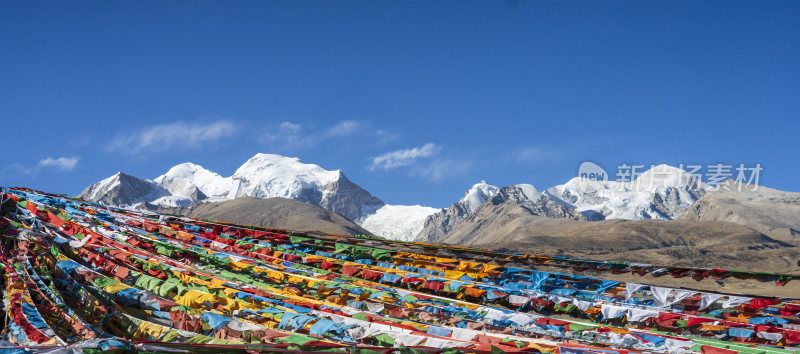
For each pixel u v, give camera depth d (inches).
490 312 411.8
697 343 360.2
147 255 513.3
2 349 245.4
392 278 480.1
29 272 442.9
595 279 460.4
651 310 414.0
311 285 474.0
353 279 494.0
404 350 289.9
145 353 255.9
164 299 381.7
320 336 344.2
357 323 355.9
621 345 364.8
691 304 426.3
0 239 581.0
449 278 498.0
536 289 472.4
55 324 344.2
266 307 381.7
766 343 389.1
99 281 406.9
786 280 427.5
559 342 342.6
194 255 547.8
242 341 323.0
